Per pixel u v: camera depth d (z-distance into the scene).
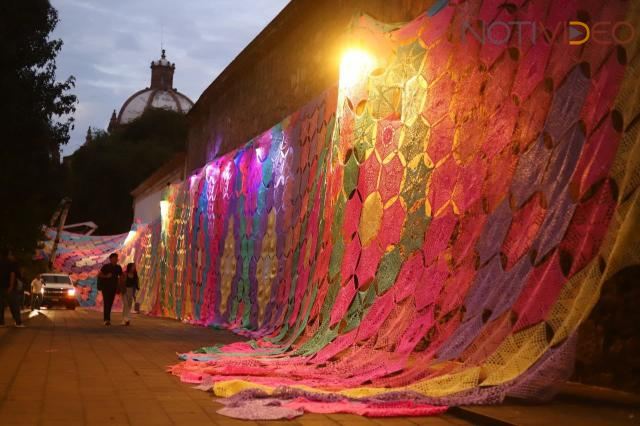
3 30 18.97
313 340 9.92
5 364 8.50
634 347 6.46
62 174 24.06
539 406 5.75
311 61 15.32
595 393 6.38
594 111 6.30
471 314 6.93
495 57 7.70
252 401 6.10
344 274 9.91
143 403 6.13
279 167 14.73
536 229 6.59
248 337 13.66
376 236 9.41
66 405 5.94
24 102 19.91
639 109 5.86
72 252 34.88
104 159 66.38
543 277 6.25
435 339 7.38
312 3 14.75
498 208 7.14
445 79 8.55
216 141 24.00
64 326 16.56
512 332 6.29
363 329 8.68
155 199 40.59
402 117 9.33
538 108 6.96
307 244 12.43
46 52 20.19
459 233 7.68
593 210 6.06
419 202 8.58
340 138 10.69
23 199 22.47
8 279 15.66
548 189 6.57
